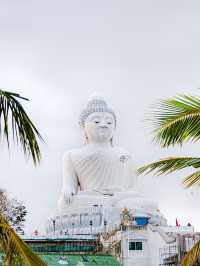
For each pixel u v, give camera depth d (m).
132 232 48.75
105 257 47.59
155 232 48.69
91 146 64.25
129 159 63.81
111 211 57.44
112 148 64.88
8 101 12.82
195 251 15.51
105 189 61.91
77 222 57.84
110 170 62.88
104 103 65.75
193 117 15.31
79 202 59.28
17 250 13.31
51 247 50.19
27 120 12.99
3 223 13.62
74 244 50.31
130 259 47.97
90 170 62.84
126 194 59.66
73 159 63.69
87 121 64.94
